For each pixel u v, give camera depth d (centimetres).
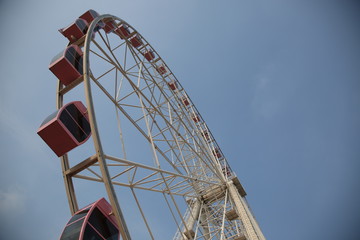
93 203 1146
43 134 1250
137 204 1256
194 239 1920
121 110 1580
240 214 2048
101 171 1020
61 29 2025
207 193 2714
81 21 2097
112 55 1855
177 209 1465
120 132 1480
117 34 2367
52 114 1312
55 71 1641
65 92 1634
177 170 1689
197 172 2720
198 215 2527
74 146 1289
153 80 2188
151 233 1202
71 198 1157
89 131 1474
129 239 897
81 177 1195
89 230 1050
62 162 1255
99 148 1070
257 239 1708
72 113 1388
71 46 1794
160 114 1878
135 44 2867
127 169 1292
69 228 1056
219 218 2453
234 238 1988
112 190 977
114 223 1202
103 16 2058
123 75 1814
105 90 1540
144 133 1562
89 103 1202
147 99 1867
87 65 1403
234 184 2850
